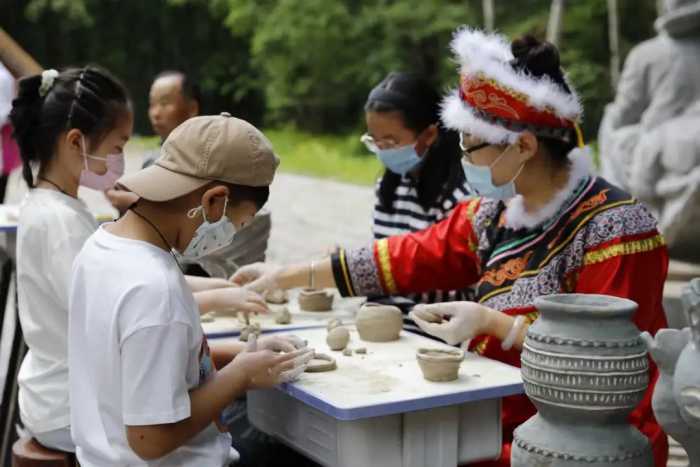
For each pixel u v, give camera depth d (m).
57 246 2.54
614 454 1.82
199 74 21.69
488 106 2.55
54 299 2.56
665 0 7.91
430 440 2.25
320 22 18.41
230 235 2.07
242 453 2.97
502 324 2.53
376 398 2.12
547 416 1.88
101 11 21.14
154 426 1.88
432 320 2.58
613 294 2.54
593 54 16.42
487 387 2.22
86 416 2.05
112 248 1.97
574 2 16.42
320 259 3.14
